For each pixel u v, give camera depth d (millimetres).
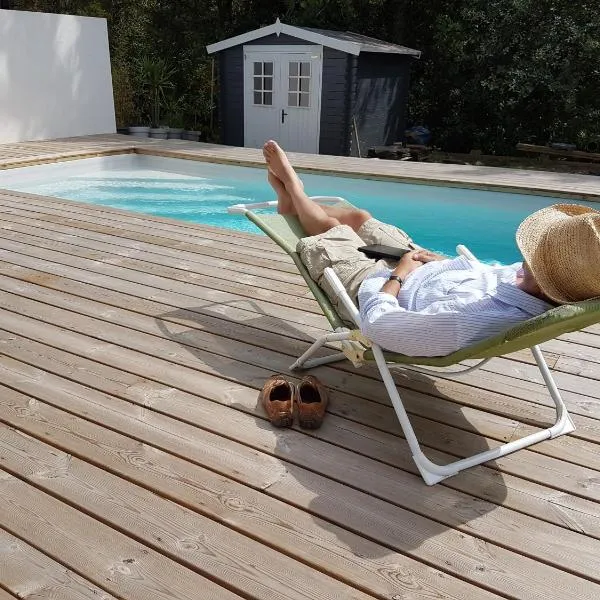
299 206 3463
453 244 7145
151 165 10656
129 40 16062
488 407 2701
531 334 1866
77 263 4543
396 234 3301
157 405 2660
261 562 1851
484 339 2023
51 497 2096
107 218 5965
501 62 13438
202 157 9945
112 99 12578
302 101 12359
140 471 2232
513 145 13992
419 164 9555
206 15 15469
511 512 2084
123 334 3344
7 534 1928
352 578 1800
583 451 2418
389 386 2289
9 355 3078
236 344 3254
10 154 9438
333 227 3268
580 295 1951
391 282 2482
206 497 2109
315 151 12453
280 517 2029
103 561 1834
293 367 2953
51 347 3178
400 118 13438
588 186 7707
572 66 12516
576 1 12562
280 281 4234
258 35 12312
